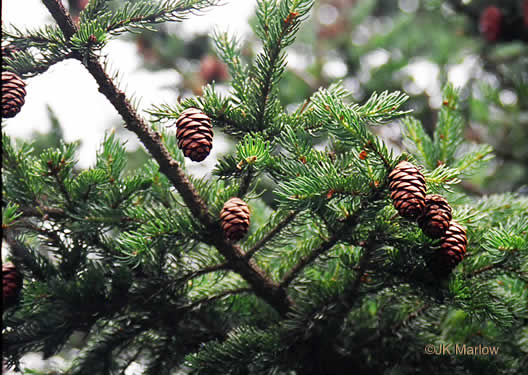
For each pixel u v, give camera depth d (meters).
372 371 1.21
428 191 1.13
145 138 1.17
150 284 1.18
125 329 1.19
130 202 1.20
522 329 1.22
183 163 1.24
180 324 1.21
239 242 1.22
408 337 1.21
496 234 1.14
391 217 1.14
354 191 1.13
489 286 1.18
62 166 1.18
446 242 1.14
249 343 1.17
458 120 1.26
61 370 1.17
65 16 1.16
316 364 1.21
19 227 1.18
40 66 1.16
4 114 1.14
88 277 1.16
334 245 1.19
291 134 1.15
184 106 1.16
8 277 1.16
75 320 1.15
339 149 1.20
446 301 1.16
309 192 1.12
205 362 1.17
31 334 1.15
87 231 1.18
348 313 1.21
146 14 1.17
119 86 1.17
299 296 1.21
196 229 1.18
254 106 1.17
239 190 1.18
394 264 1.16
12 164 1.18
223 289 1.21
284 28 1.15
